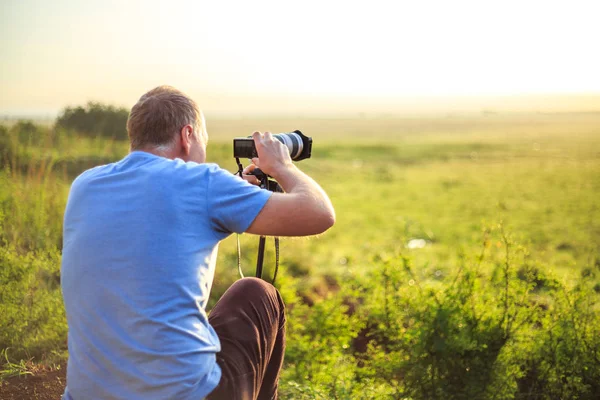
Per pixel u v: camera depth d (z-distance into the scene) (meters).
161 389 1.71
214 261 1.89
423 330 3.35
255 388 2.02
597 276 4.02
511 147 65.44
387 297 3.64
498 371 3.33
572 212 21.78
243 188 1.83
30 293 3.76
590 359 3.35
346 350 4.59
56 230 5.16
